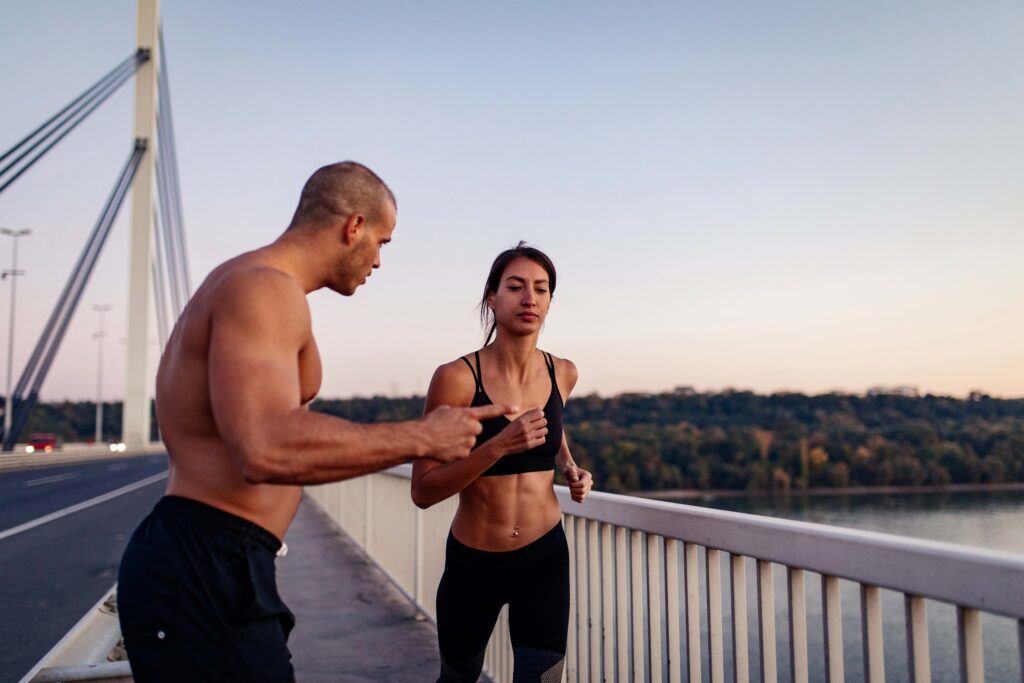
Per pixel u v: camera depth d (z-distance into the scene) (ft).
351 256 4.30
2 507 38.17
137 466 94.43
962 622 3.39
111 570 20.07
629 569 6.57
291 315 3.69
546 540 6.05
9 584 18.21
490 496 6.01
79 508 37.70
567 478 6.49
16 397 97.50
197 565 3.68
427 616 12.23
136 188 134.62
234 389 3.43
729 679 12.31
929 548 3.50
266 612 3.82
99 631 8.16
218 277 3.90
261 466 3.34
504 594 6.06
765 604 4.79
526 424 5.33
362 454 3.44
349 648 10.99
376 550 17.58
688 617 5.57
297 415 3.43
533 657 5.88
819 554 4.19
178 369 3.89
